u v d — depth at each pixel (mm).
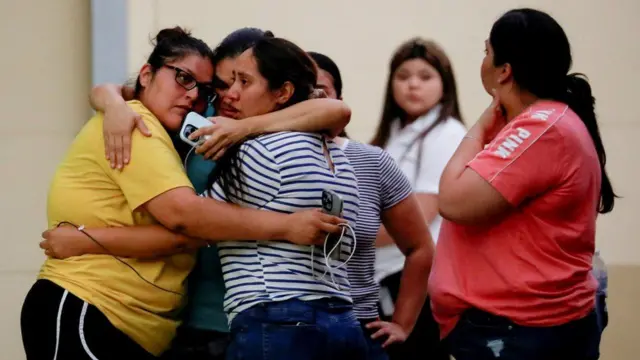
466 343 7664
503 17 7820
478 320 7594
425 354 9320
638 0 12820
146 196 7363
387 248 9523
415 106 10148
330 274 7219
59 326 7430
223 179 7340
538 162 7426
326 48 13117
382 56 13023
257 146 7215
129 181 7438
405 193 8672
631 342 12484
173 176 7371
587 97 7871
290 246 7121
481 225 7629
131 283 7559
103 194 7617
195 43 7957
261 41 7672
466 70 12914
